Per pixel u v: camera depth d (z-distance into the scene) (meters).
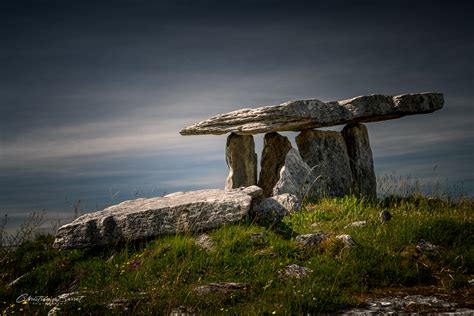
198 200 11.52
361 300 7.65
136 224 11.27
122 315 7.42
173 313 7.35
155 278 9.12
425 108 15.02
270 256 9.30
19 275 11.09
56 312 7.60
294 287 7.84
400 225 10.46
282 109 13.61
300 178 14.16
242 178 15.24
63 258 11.16
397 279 8.43
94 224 11.41
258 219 11.50
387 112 14.78
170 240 10.66
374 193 15.86
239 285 8.19
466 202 13.55
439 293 7.95
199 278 8.60
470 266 8.88
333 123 14.71
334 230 10.72
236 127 14.54
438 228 10.20
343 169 15.34
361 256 9.02
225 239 10.17
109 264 10.37
